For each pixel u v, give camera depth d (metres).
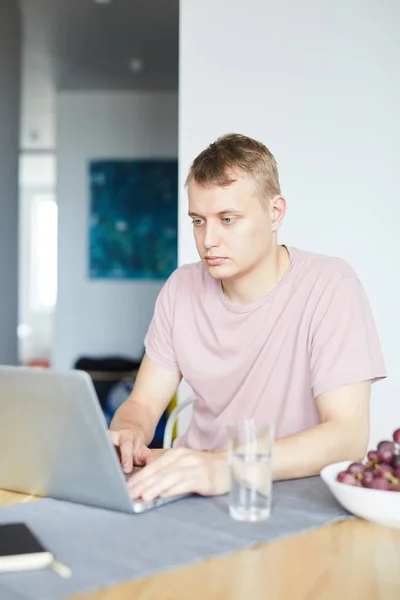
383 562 0.93
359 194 2.79
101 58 5.40
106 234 6.16
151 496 1.15
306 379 1.64
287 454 1.33
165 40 5.05
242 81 2.84
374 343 1.60
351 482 1.12
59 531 1.04
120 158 6.17
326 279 1.64
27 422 1.16
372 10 2.77
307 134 2.81
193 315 1.77
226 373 1.72
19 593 0.82
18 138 5.08
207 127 2.86
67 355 6.16
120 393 5.37
